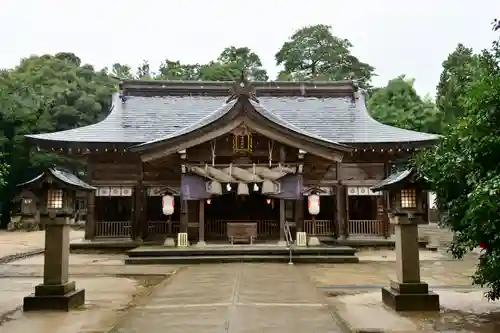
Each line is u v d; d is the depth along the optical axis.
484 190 6.45
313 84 28.50
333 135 24.05
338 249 18.23
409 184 8.90
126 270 15.59
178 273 14.25
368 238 22.95
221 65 61.75
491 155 7.29
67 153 22.64
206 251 18.28
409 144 22.41
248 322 7.75
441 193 8.54
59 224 9.18
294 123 25.58
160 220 23.94
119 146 22.36
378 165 23.41
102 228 22.62
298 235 19.86
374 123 25.69
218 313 8.44
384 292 9.55
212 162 20.58
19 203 42.00
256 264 16.94
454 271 15.18
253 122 20.11
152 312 8.55
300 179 20.20
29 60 68.75
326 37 63.44
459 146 8.12
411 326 7.64
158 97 27.75
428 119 38.97
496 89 7.25
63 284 9.14
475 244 7.73
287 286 11.45
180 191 22.11
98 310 9.04
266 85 28.50
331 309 8.77
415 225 9.04
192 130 19.97
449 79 39.28
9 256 19.69
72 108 46.66
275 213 24.66
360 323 7.84
